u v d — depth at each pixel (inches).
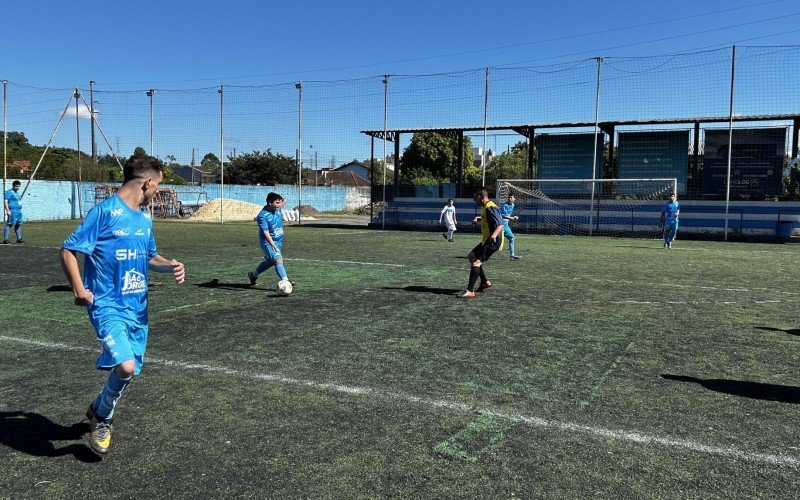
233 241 784.3
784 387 186.1
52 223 1234.6
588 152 1074.7
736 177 983.6
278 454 137.8
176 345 236.2
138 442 144.7
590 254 641.6
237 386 186.1
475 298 346.9
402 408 167.2
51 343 240.2
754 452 138.7
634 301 339.0
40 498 118.6
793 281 426.0
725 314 302.4
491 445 142.5
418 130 1144.8
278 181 2522.1
